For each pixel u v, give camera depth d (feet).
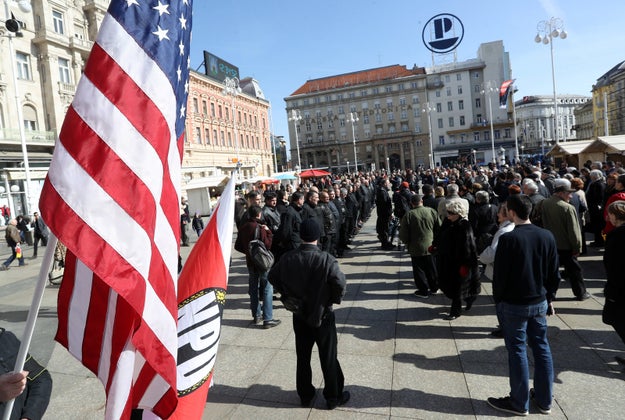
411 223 20.53
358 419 10.75
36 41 86.63
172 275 6.42
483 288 21.85
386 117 270.26
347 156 278.26
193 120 129.49
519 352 10.47
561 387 11.77
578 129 314.76
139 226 5.86
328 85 290.56
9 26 58.13
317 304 10.54
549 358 10.52
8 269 39.19
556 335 15.12
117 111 5.97
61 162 5.66
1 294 27.09
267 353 15.07
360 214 48.62
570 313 17.08
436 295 20.98
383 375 13.00
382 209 34.09
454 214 17.01
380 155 272.92
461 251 16.93
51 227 5.40
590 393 11.37
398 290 22.21
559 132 438.40
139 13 6.43
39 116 87.86
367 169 274.57
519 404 10.48
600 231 28.14
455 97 260.62
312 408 11.39
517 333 10.48
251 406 11.60
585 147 56.59
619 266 11.03
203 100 137.49
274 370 13.73
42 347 16.34
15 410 5.98
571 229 17.67
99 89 5.98
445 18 144.46
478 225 20.99
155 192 6.09
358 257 31.83
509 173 32.32
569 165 66.49
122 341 6.22
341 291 10.46
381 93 269.64
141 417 8.27
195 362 8.69
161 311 6.13
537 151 320.70
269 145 197.98
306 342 11.27
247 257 17.80
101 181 5.71
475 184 26.14
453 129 261.44
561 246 18.22
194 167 124.26
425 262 20.67
